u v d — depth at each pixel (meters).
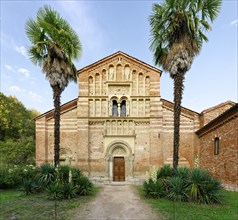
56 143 17.86
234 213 10.29
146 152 25.94
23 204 12.13
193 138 26.06
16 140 44.94
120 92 26.91
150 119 25.91
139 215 10.27
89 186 15.66
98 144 26.16
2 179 16.59
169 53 16.95
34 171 17.56
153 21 17.52
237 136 15.76
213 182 12.73
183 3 16.31
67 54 19.03
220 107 25.05
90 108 26.59
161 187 13.80
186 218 9.62
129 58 27.11
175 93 16.53
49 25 17.75
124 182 23.88
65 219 9.73
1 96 47.25
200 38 17.38
